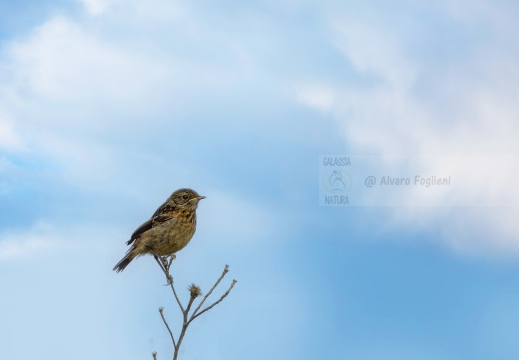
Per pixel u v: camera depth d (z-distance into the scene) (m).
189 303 8.16
